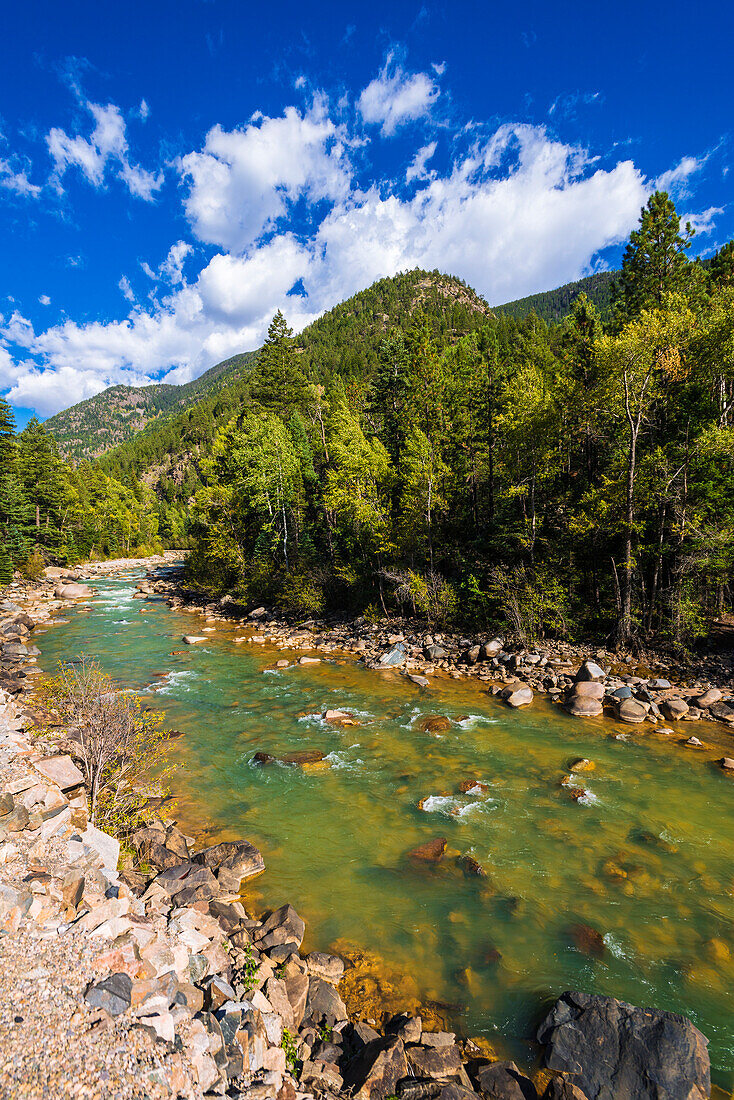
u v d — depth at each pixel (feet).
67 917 20.02
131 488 465.47
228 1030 17.44
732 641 72.28
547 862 33.14
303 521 141.79
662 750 50.37
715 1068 19.72
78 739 41.57
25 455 221.46
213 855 32.71
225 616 130.93
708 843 35.01
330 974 24.02
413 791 42.73
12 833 25.02
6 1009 14.99
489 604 93.91
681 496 73.82
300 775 45.65
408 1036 20.16
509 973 24.54
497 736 54.24
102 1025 15.21
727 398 75.87
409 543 107.34
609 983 23.88
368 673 78.84
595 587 86.43
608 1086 18.28
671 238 115.34
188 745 51.90
